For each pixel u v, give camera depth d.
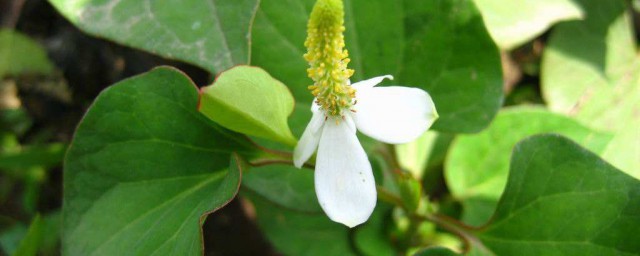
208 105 0.10
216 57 0.12
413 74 0.14
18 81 0.18
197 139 0.12
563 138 0.12
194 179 0.12
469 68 0.14
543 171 0.12
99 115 0.12
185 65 0.16
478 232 0.13
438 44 0.14
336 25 0.10
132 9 0.13
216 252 0.18
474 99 0.14
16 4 0.17
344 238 0.16
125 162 0.12
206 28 0.13
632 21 0.21
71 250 0.12
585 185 0.12
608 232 0.11
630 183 0.11
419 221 0.14
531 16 0.17
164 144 0.12
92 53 0.17
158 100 0.12
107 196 0.12
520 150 0.12
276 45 0.13
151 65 0.17
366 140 0.14
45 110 0.19
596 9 0.19
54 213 0.18
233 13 0.13
